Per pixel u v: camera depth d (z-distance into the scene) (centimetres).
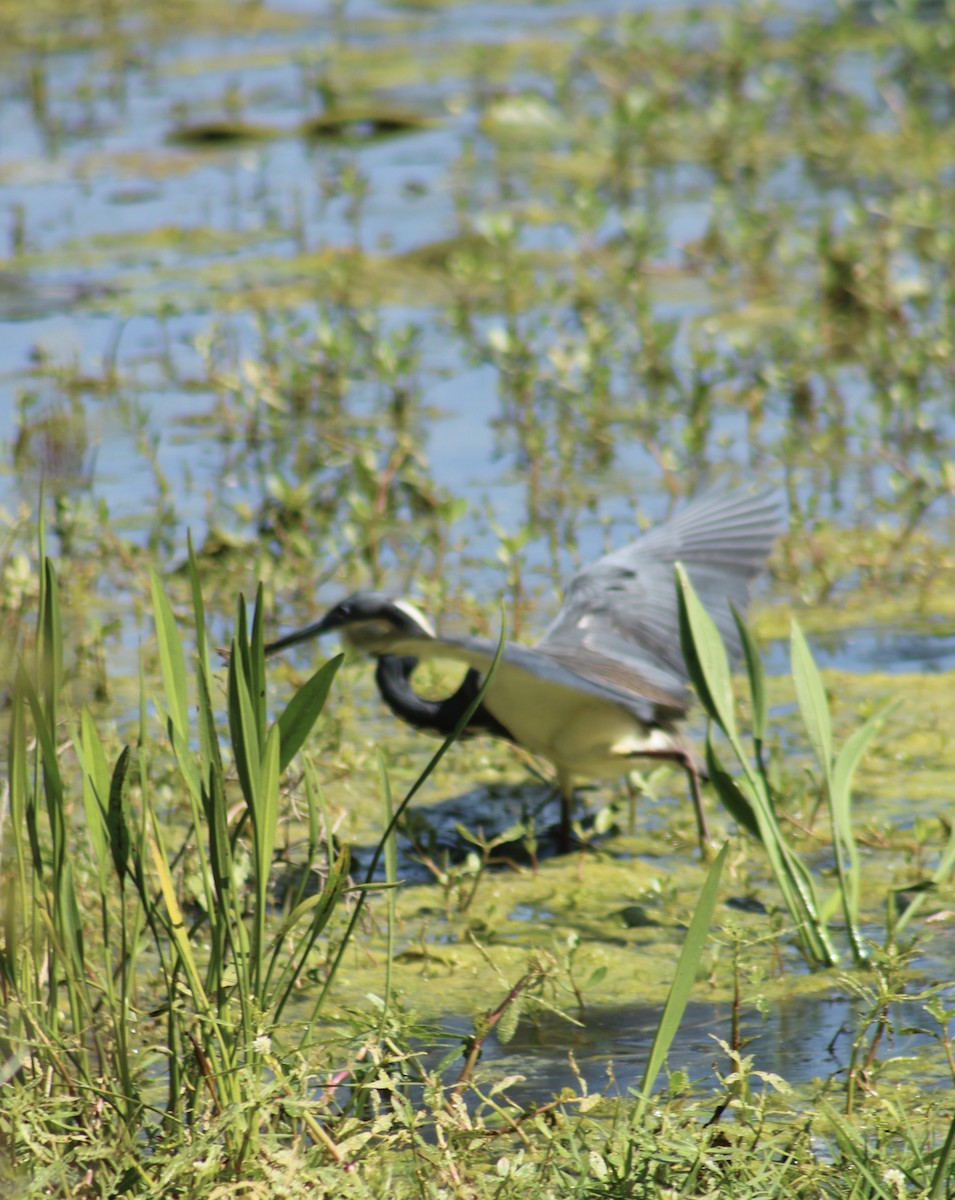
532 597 1190
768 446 1395
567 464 1355
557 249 1911
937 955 739
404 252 1902
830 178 2105
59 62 2925
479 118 2497
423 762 991
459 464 1423
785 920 789
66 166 2359
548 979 661
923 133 2073
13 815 542
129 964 610
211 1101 522
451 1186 510
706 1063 650
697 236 1925
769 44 2680
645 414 1470
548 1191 518
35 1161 498
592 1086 634
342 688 1070
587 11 3152
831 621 1163
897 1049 652
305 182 2244
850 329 1619
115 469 1434
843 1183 518
